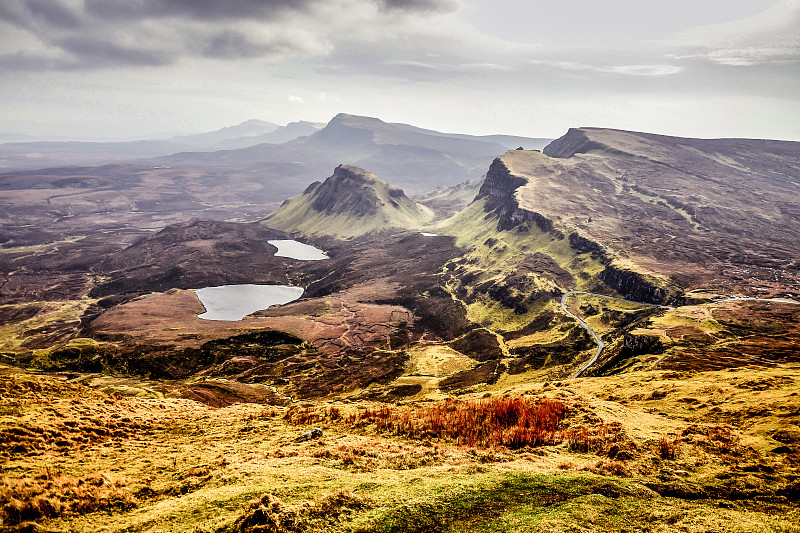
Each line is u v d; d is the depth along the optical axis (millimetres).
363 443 39562
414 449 37500
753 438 37188
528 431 42125
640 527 20781
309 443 40906
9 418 44125
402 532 20578
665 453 33969
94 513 25156
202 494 26562
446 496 24391
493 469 29953
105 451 40250
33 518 23406
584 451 37625
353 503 23422
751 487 26266
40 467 33750
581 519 21203
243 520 21203
